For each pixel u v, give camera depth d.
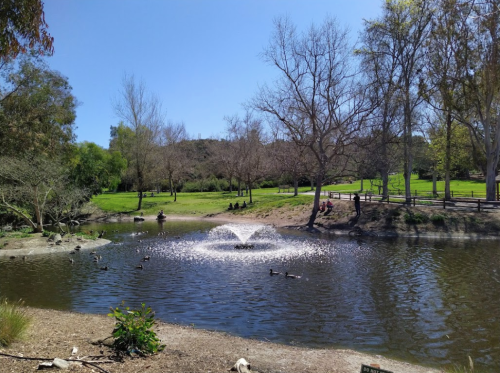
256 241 25.50
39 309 11.14
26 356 6.07
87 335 7.91
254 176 52.03
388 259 18.59
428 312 10.66
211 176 83.62
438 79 32.59
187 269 16.69
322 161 34.12
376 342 8.62
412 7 35.47
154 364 6.29
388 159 36.00
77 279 15.07
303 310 10.92
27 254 21.06
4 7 8.24
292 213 38.19
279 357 7.39
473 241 24.28
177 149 65.50
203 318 10.30
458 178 82.81
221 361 6.80
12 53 9.66
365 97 31.81
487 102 31.73
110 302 11.95
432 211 30.17
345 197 42.88
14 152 22.53
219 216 43.53
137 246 23.69
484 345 8.41
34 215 35.38
